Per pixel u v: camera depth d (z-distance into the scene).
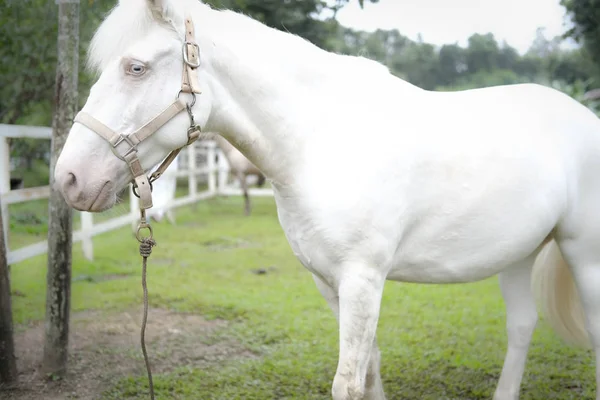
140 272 5.55
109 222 6.30
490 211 2.09
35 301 4.46
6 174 3.81
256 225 8.81
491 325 4.00
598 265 2.37
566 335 2.71
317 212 1.89
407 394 2.91
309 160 1.93
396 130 1.98
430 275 2.18
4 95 5.07
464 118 2.14
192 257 6.33
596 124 2.36
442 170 2.03
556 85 9.92
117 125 1.73
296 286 5.06
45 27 4.71
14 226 6.97
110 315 4.20
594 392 2.91
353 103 1.99
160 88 1.76
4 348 2.91
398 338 3.71
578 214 2.32
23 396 2.87
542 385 3.00
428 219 2.07
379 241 1.91
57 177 1.72
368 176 1.89
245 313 4.27
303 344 3.59
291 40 1.99
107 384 3.02
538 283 2.74
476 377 3.12
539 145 2.17
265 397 2.86
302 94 1.95
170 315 4.23
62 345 3.08
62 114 2.94
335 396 1.94
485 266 2.19
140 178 1.79
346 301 1.92
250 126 1.92
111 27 1.76
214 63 1.85
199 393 2.89
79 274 5.25
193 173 10.31
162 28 1.77
